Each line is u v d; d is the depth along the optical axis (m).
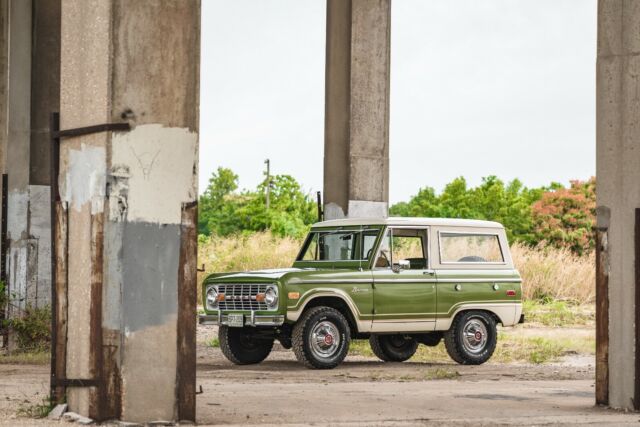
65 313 10.30
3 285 21.19
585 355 20.86
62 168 10.37
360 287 17.28
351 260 17.78
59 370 10.34
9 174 21.58
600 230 12.23
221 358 19.39
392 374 16.53
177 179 10.12
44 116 21.66
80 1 10.15
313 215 66.88
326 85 23.52
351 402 12.58
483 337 18.78
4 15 21.83
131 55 9.93
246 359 17.98
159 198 10.05
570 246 59.78
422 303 17.89
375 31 23.50
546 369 18.16
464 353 18.48
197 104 10.22
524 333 25.27
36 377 15.43
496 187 70.81
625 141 11.98
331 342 17.11
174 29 10.11
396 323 17.66
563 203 62.66
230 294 17.12
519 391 14.27
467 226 18.66
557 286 35.22
